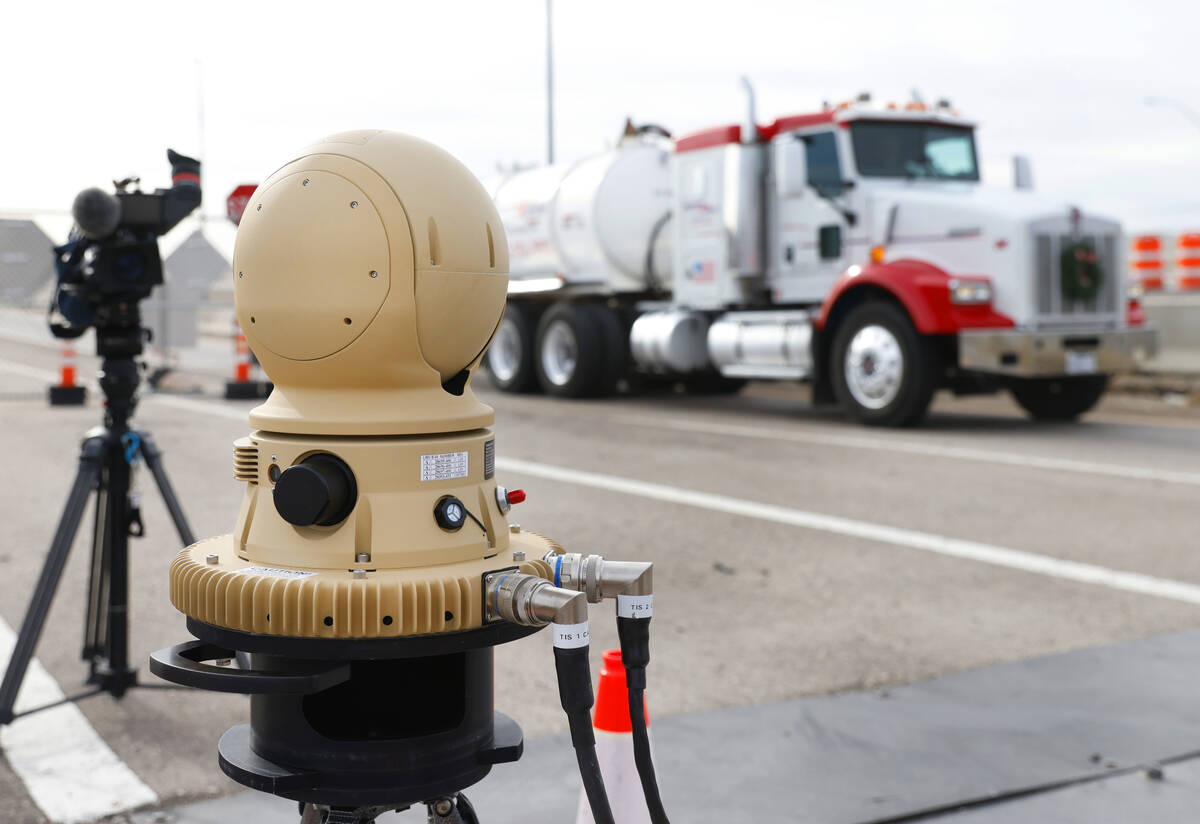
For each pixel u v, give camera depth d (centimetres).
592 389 1462
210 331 1989
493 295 156
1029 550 629
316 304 144
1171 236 2144
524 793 315
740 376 1295
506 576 143
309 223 145
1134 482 831
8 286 1281
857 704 391
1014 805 312
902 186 1195
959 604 525
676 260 1350
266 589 139
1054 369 1083
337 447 145
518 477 853
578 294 1505
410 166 149
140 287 340
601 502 759
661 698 398
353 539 144
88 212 311
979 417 1277
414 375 148
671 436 1095
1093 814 306
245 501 156
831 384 1220
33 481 823
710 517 713
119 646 384
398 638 139
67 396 1282
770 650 456
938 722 373
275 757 149
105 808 306
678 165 1341
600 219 1407
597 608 537
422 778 148
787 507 746
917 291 1086
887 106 1217
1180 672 426
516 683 423
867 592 546
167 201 324
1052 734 362
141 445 363
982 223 1098
